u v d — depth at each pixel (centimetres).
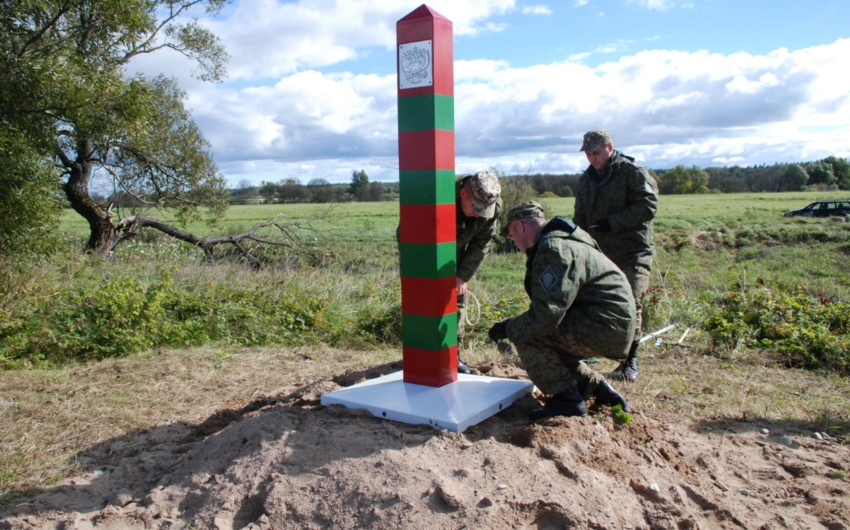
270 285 884
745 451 366
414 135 378
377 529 254
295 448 312
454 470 284
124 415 455
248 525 266
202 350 649
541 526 255
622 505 271
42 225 815
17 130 861
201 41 1762
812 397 474
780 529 274
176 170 1827
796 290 938
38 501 312
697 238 2344
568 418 343
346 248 1806
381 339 736
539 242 348
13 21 959
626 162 509
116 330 659
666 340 657
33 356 614
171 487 308
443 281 387
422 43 368
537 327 330
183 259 1441
